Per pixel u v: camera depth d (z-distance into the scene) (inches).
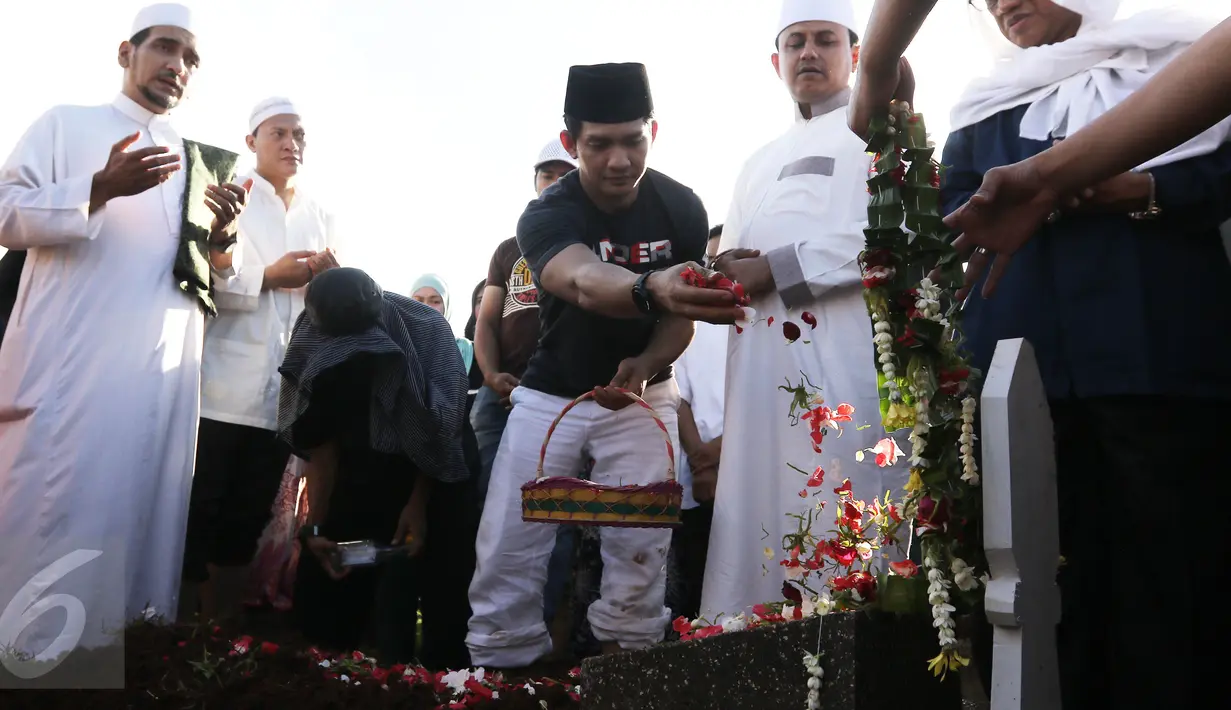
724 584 150.9
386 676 143.7
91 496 171.5
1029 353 73.4
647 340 165.5
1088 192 100.9
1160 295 100.7
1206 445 99.1
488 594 162.9
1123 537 98.0
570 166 226.7
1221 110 75.8
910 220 81.0
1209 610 96.4
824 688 75.5
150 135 197.0
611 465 165.9
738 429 155.3
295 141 224.7
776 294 155.7
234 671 139.3
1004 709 69.4
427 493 181.6
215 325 202.1
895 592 76.7
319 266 209.8
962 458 78.0
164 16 197.0
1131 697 95.2
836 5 166.2
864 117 92.9
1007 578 70.7
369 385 175.3
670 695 87.4
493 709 132.2
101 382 175.8
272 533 213.5
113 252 181.6
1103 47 111.0
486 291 208.7
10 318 181.6
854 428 146.6
